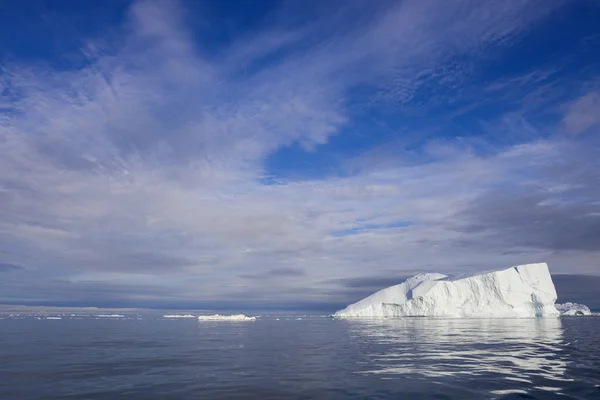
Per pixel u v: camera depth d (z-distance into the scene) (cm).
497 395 1670
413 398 1631
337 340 3925
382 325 6091
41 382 1944
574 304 10944
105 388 1817
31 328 6128
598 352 2886
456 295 7806
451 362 2470
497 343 3469
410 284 8825
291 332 5069
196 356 2833
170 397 1658
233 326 6531
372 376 2056
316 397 1650
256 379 2000
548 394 1680
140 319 9612
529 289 7519
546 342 3534
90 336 4603
